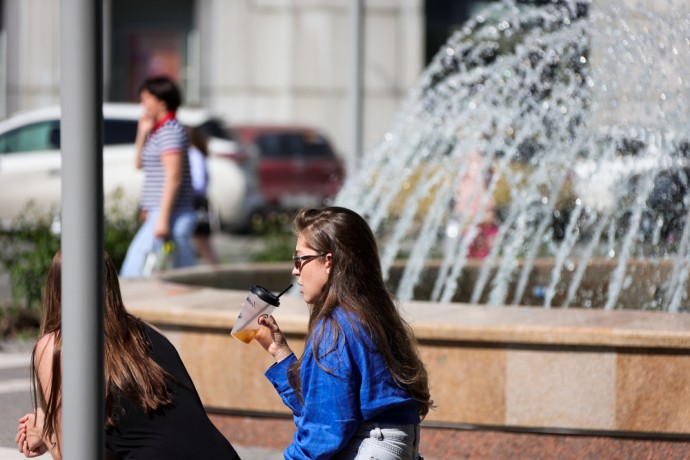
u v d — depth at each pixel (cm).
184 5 7106
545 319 1386
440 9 7100
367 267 927
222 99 7019
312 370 891
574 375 1330
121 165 4159
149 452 927
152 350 965
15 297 2458
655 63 2138
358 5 3177
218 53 7012
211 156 4662
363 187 2558
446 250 2786
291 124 5947
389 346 902
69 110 707
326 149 5584
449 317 1403
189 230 2288
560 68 2269
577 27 2233
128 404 930
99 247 714
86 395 714
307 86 6988
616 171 2233
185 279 2052
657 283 2108
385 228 2947
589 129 2248
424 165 2612
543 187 2388
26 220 2930
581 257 2314
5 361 2139
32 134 4297
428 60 7088
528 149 2386
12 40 6875
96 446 717
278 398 1466
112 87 7144
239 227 4797
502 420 1356
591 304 2188
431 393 1373
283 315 1425
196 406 956
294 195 5450
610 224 2330
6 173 4234
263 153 5469
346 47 6981
